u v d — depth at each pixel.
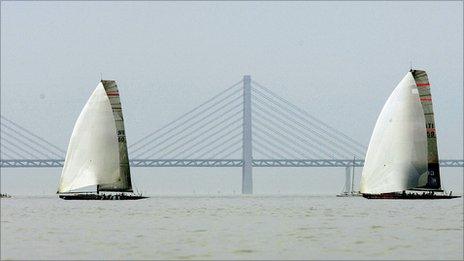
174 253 199.00
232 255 195.25
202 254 197.00
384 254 195.38
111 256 193.12
